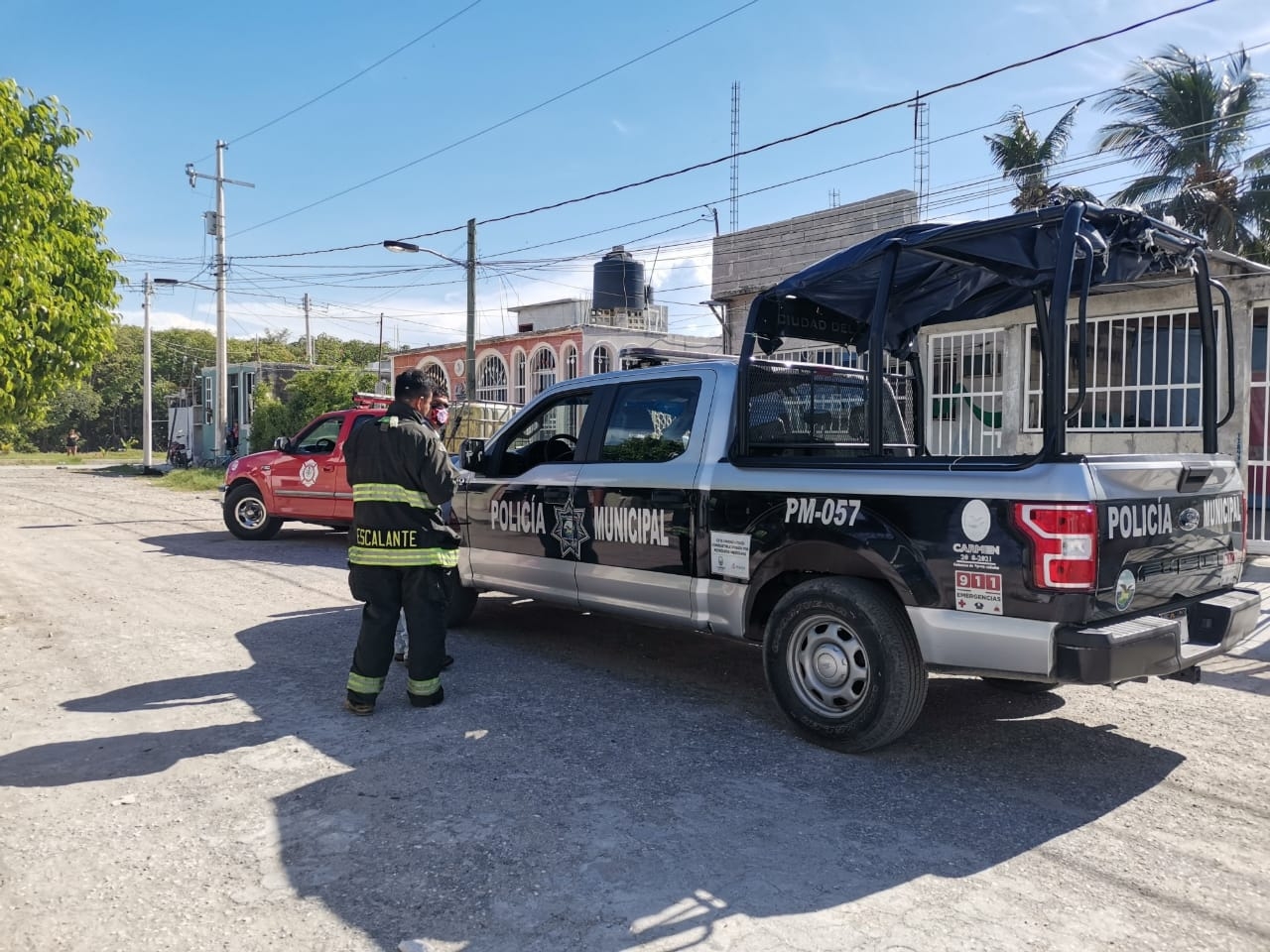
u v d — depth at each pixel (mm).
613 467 5562
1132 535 3861
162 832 3541
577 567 5738
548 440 6332
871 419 4422
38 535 13656
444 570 5109
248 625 7211
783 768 4238
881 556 4176
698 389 5277
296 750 4414
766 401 5262
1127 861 3367
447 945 2773
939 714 5086
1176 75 22969
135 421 82062
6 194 7059
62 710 5023
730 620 4922
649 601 5332
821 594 4367
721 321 16062
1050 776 4188
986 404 11672
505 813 3701
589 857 3336
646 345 24828
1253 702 5383
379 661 4922
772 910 2986
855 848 3436
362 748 4445
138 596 8469
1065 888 3164
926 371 12258
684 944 2785
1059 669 3686
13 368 7586
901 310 5789
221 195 26062
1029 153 25703
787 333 5262
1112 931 2885
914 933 2857
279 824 3605
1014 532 3779
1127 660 3646
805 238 18219
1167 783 4125
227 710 5035
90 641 6652
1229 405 4840
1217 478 4559
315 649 6434
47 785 3988
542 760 4297
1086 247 3809
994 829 3621
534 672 5824
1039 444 10992
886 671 4160
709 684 5590
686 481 5094
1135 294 10141
